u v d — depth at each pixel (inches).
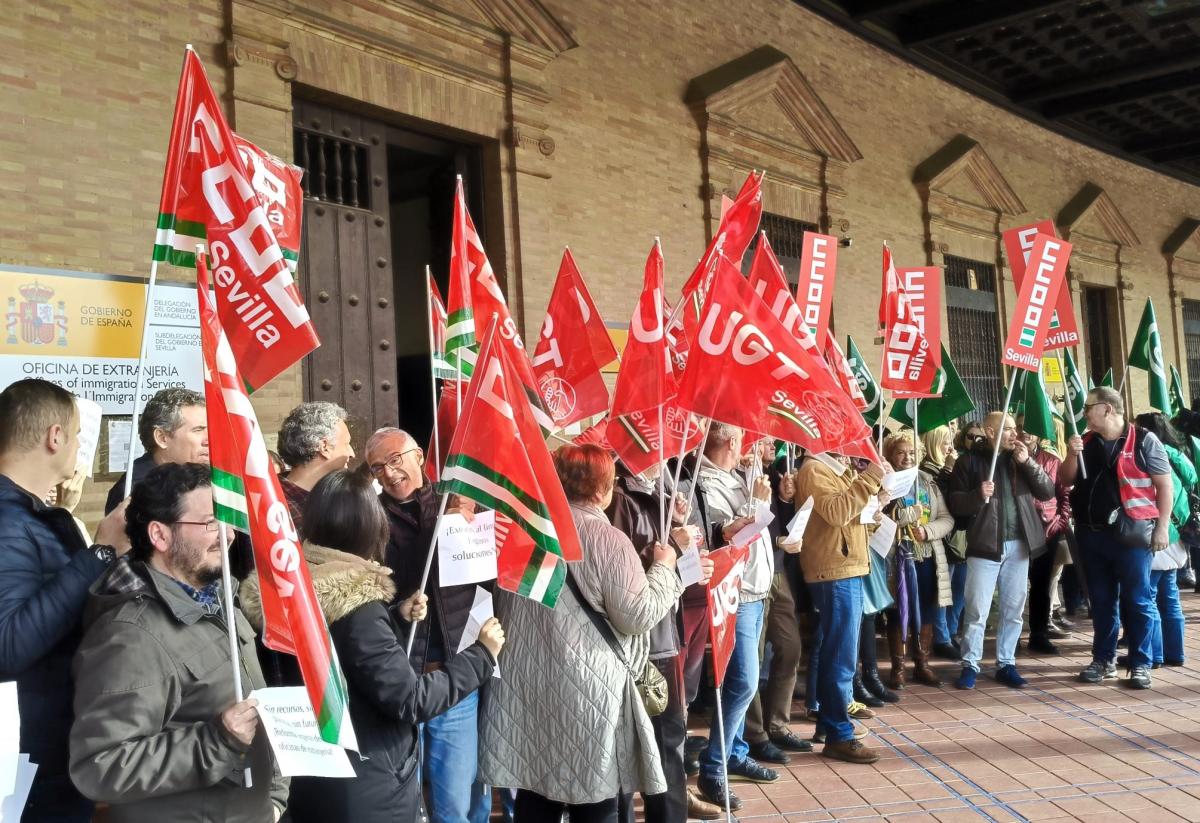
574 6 333.7
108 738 75.3
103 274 198.5
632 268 343.6
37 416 96.4
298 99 259.0
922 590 267.1
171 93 222.7
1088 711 229.1
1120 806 170.2
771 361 132.0
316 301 258.2
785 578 208.4
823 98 449.7
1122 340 674.8
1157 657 271.0
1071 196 645.3
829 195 439.2
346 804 95.5
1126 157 706.8
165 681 78.8
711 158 376.8
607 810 122.5
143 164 215.8
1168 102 627.2
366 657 94.4
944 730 217.3
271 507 81.0
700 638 165.3
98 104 209.3
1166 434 291.1
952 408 271.6
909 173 502.9
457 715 128.7
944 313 517.7
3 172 193.2
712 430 184.9
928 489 261.9
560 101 324.5
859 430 128.2
